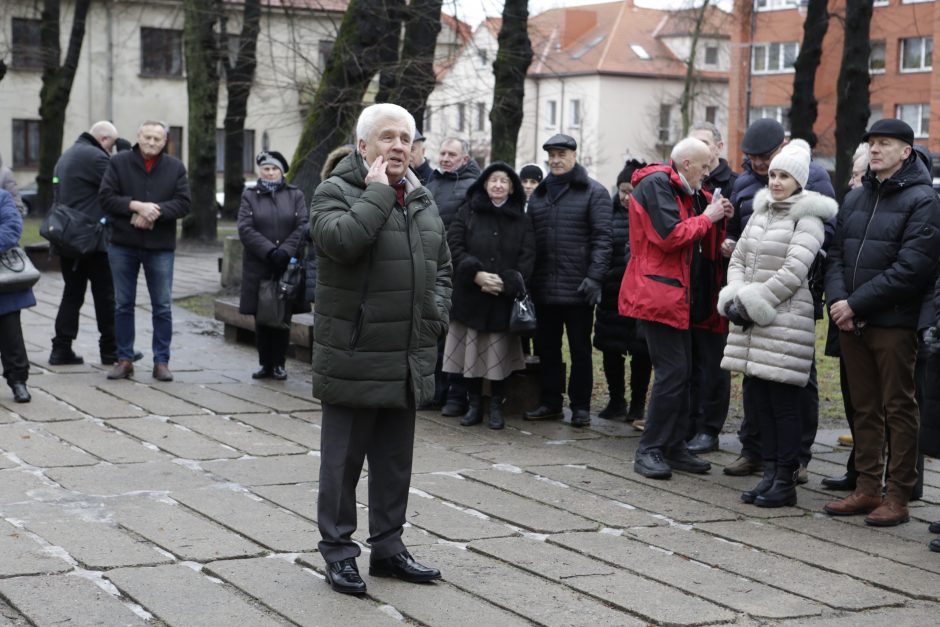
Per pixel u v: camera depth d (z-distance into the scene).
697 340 7.93
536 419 8.82
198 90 25.84
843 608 4.89
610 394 9.01
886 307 6.23
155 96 45.62
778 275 6.42
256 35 25.83
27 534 5.58
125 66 44.97
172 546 5.45
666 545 5.75
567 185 8.49
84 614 4.54
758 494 6.62
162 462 7.16
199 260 22.58
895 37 52.47
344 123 15.71
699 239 7.21
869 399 6.43
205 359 11.22
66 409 8.66
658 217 7.01
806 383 6.84
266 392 9.59
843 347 6.48
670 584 5.12
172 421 8.37
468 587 5.00
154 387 9.62
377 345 4.79
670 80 66.88
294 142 47.91
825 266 6.56
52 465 7.00
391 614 4.66
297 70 20.70
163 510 6.09
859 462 6.49
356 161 4.84
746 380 6.75
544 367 8.80
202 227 26.00
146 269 9.84
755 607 4.86
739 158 58.41
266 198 9.74
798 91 23.47
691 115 45.09
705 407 7.98
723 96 67.06
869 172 6.34
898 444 6.30
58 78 32.53
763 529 6.11
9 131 44.34
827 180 7.14
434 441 8.02
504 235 8.24
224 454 7.41
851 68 22.33
